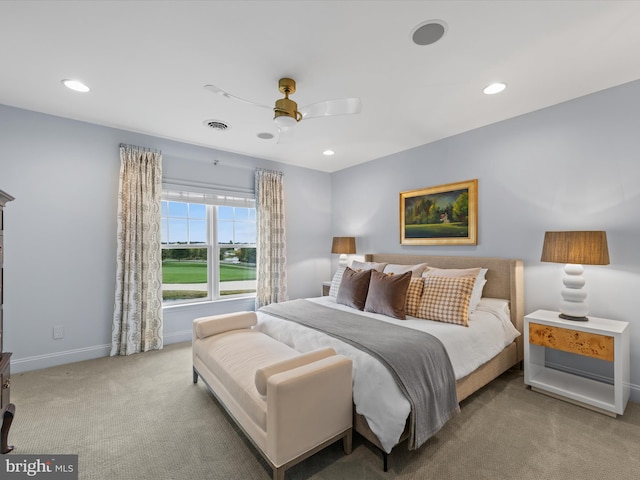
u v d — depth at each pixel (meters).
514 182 3.03
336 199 5.16
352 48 1.95
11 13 1.64
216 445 1.84
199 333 2.49
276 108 2.21
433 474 1.61
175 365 3.02
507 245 3.08
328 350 1.88
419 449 1.80
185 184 3.78
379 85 2.40
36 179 2.90
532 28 1.76
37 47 1.94
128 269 3.28
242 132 3.44
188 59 2.08
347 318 2.63
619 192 2.41
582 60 2.07
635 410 2.20
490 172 3.20
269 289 4.38
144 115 2.98
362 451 1.80
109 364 3.03
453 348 2.13
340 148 4.00
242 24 1.73
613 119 2.44
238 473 1.62
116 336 3.23
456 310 2.47
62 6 1.59
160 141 3.59
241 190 4.24
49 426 2.02
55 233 2.99
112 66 2.16
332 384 1.65
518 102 2.70
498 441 1.87
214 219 4.13
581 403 2.25
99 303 3.22
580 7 1.59
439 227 3.64
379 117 3.02
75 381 2.66
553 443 1.85
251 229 4.49
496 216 3.16
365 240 4.64
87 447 1.82
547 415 2.15
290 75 2.26
